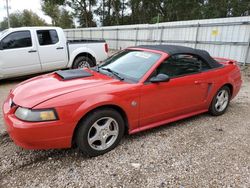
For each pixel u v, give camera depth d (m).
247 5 31.44
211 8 32.16
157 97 3.45
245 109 5.02
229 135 3.75
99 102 2.88
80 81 3.24
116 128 3.19
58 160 3.00
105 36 21.20
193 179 2.67
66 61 7.83
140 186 2.54
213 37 11.45
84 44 8.16
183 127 4.01
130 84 3.22
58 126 2.69
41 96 2.79
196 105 4.06
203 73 4.03
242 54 10.32
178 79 3.66
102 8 45.91
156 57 3.61
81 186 2.53
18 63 6.91
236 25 10.33
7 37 6.68
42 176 2.69
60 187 2.51
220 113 4.56
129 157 3.08
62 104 2.69
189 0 34.53
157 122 3.66
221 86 4.34
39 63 7.28
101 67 3.97
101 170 2.80
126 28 18.16
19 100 2.82
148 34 15.94
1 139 3.53
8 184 2.55
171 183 2.59
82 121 2.87
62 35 7.68
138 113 3.32
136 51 3.99
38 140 2.65
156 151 3.22
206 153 3.20
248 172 2.81
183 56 3.79
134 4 41.50
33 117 2.60
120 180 2.63
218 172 2.79
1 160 2.98
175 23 13.50
